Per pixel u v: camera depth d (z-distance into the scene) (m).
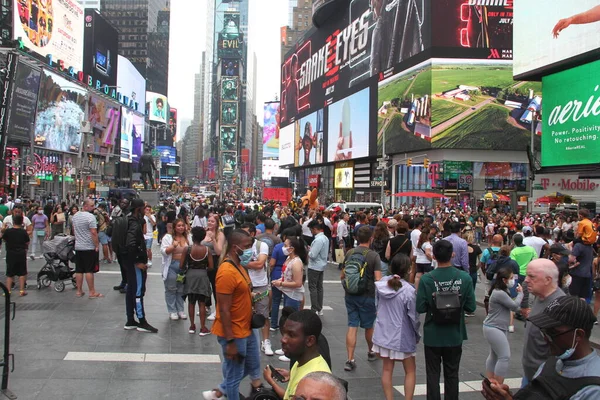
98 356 7.62
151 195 36.78
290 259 8.64
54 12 58.81
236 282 5.38
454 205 45.88
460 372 7.61
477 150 51.06
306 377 2.42
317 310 10.21
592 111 23.70
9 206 23.38
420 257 11.82
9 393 6.02
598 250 13.16
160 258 19.09
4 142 41.22
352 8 69.00
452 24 49.88
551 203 36.81
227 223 17.75
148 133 122.56
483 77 49.97
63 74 55.62
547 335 2.99
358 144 66.56
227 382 5.44
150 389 6.42
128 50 158.12
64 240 12.16
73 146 58.38
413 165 56.12
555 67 25.50
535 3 26.61
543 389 2.86
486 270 10.05
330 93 77.25
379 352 6.17
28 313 9.99
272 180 103.06
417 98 52.25
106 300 11.32
